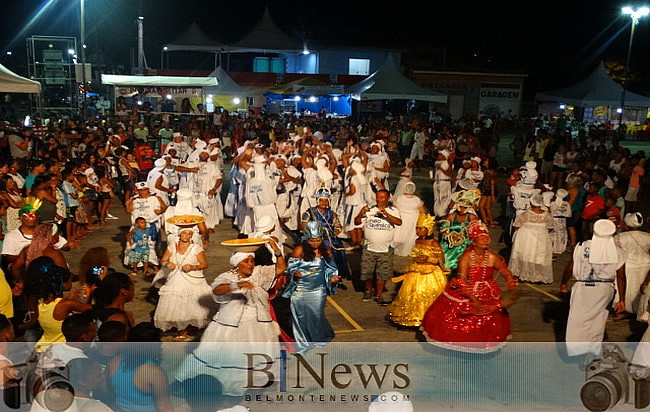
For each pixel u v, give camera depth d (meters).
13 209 9.59
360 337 7.72
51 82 33.53
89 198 13.43
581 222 12.57
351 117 40.12
